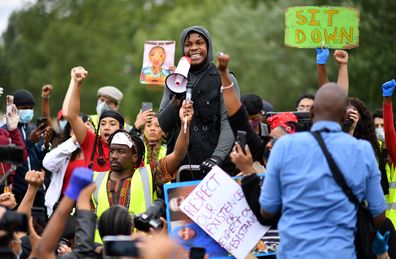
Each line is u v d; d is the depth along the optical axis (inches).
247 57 1784.0
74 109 406.6
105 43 3065.9
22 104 526.0
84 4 3331.7
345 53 381.7
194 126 379.2
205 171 358.3
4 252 274.1
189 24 2511.1
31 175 327.6
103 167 423.5
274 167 291.0
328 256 283.4
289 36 385.7
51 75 2817.4
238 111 322.7
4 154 301.3
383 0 887.1
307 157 287.1
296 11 385.4
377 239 311.7
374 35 887.1
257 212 313.0
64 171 445.4
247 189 314.2
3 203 352.5
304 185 285.7
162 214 333.7
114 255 231.0
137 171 374.0
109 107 529.0
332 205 285.3
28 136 523.8
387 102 390.0
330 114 292.0
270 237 329.1
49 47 2952.8
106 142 428.1
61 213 262.2
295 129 349.7
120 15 3331.7
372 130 386.9
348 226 287.4
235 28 1834.4
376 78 893.8
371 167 292.2
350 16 385.1
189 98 360.2
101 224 294.0
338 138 289.3
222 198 323.6
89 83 2918.3
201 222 321.7
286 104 1723.7
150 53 431.8
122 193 369.7
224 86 321.4
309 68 1562.5
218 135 379.9
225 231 321.7
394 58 882.1
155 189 372.2
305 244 285.0
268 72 1752.0
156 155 457.4
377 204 295.0
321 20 385.1
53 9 3253.0
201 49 382.9
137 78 2581.2
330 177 285.7
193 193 323.6
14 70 2790.4
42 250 263.6
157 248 223.0
